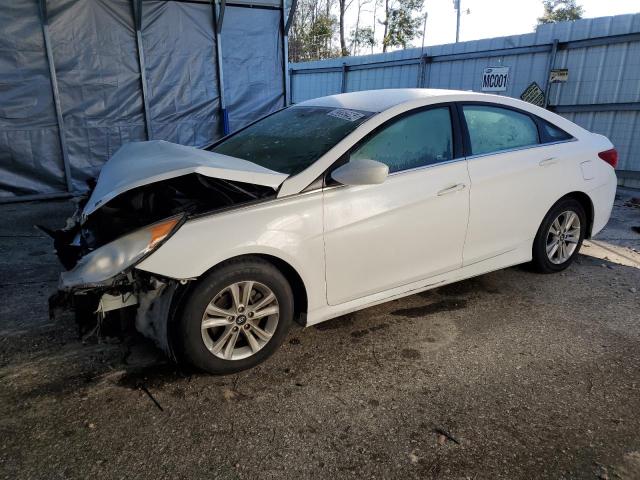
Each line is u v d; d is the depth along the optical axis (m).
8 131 6.96
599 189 4.58
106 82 7.50
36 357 3.11
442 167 3.53
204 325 2.79
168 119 8.12
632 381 3.01
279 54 8.88
